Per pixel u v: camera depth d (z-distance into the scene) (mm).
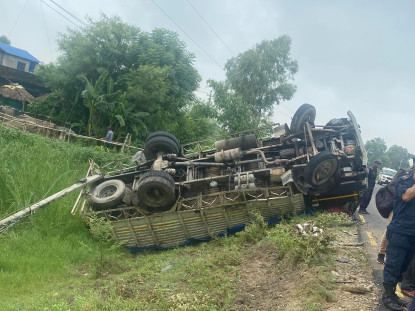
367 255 6770
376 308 4883
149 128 25750
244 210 10445
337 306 5023
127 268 8891
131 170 13273
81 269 9172
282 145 11594
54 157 15141
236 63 38188
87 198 11367
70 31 26188
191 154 12711
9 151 14148
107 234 9492
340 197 10617
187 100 28031
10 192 12367
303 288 5641
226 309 5605
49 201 10977
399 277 4824
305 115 11070
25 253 9727
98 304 6148
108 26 25453
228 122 30031
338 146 11125
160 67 25766
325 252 6898
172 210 10633
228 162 11445
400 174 6039
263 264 7293
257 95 37094
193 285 6707
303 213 10523
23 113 25719
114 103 23875
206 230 10617
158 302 6074
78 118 25969
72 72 25375
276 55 37219
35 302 6660
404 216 4680
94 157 17062
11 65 46375
